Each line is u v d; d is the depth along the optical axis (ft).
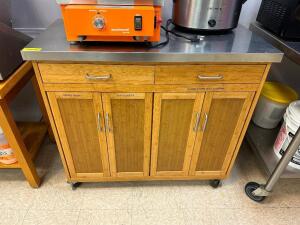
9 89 3.35
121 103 3.47
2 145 4.00
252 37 3.71
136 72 3.16
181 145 4.07
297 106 4.29
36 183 4.51
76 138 3.84
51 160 5.19
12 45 3.59
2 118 3.54
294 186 4.84
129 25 2.83
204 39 3.54
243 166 5.21
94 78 3.16
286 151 3.68
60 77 3.14
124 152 4.09
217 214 4.28
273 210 4.38
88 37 2.97
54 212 4.21
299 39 3.83
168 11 4.60
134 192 4.61
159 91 3.36
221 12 3.42
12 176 4.80
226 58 3.05
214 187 4.74
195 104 3.54
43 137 5.12
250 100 3.57
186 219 4.19
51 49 2.94
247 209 4.38
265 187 4.25
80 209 4.28
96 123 3.67
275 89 5.12
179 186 4.76
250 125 5.44
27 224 4.01
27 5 4.45
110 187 4.69
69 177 4.37
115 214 4.22
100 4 2.79
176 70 3.18
